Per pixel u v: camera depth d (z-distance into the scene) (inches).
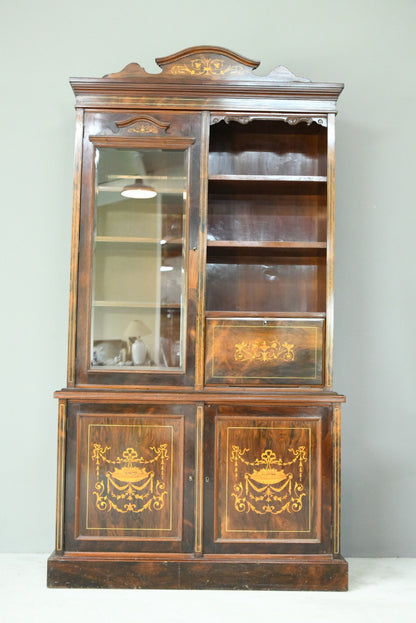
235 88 107.9
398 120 130.1
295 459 105.8
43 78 128.8
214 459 105.5
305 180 109.5
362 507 127.0
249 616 95.2
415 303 128.4
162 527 105.3
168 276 108.4
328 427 106.0
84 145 108.3
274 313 107.3
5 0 129.1
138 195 109.3
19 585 106.5
